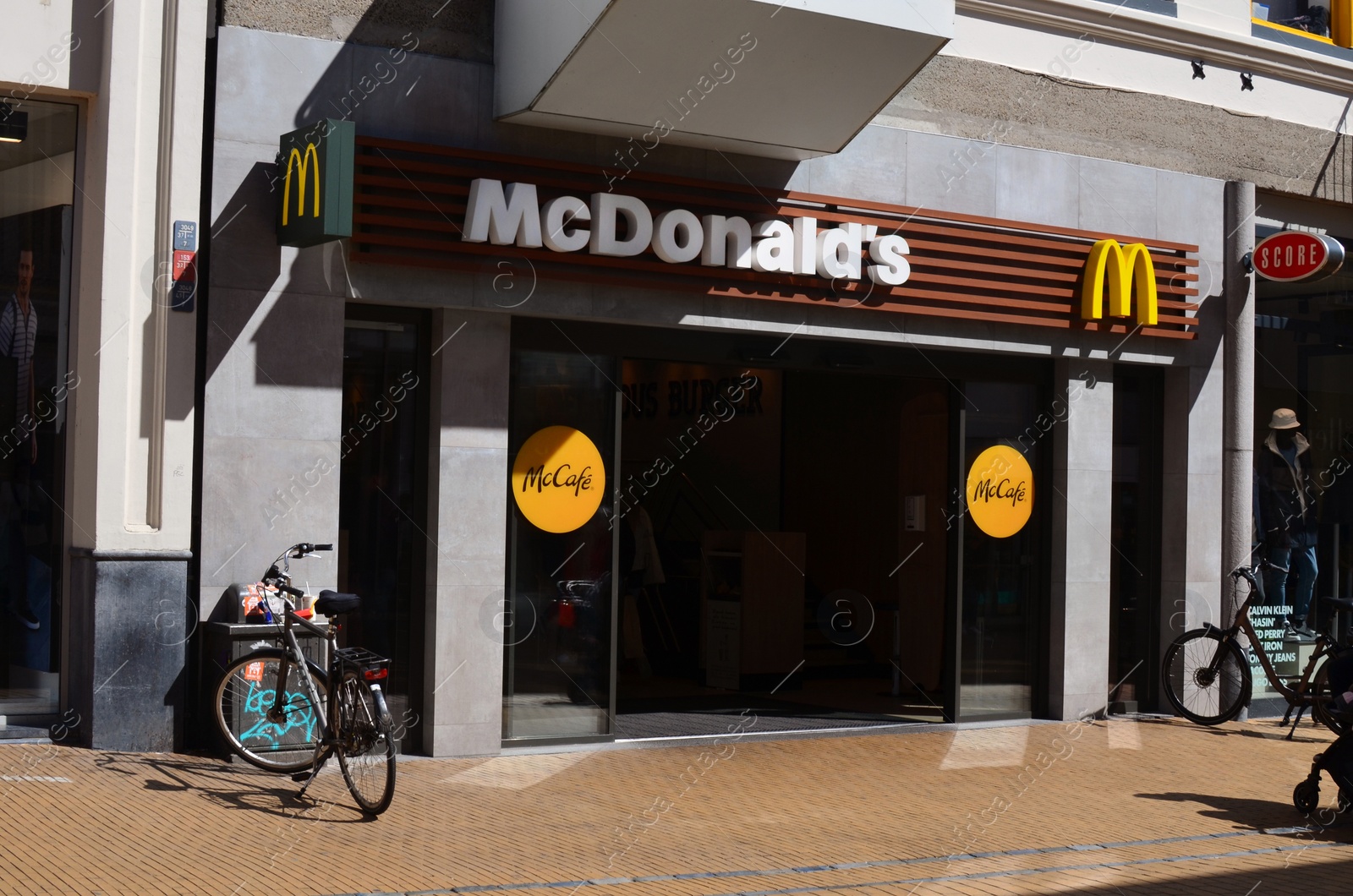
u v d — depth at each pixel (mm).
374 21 8594
